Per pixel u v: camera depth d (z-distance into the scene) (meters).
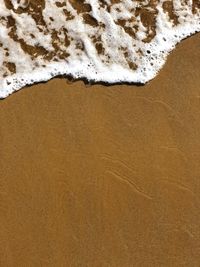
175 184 3.25
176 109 3.36
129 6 3.57
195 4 3.62
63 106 3.31
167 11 3.58
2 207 3.15
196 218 3.22
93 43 3.49
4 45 3.43
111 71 3.43
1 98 3.30
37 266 3.10
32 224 3.14
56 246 3.13
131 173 3.25
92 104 3.33
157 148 3.30
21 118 3.27
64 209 3.17
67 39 3.48
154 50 3.50
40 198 3.17
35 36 3.46
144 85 3.40
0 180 3.18
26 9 3.49
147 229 3.18
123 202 3.21
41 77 3.37
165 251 3.17
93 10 3.54
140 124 3.32
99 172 3.23
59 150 3.24
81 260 3.13
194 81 3.42
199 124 3.35
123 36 3.52
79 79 3.39
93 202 3.19
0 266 3.09
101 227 3.17
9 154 3.21
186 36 3.53
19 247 3.11
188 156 3.30
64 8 3.52
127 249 3.16
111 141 3.29
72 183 3.21
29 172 3.20
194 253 3.18
